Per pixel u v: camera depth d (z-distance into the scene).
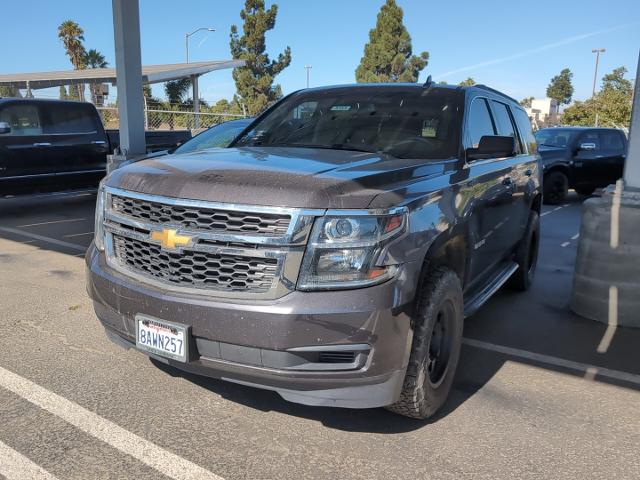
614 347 4.55
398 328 2.77
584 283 5.20
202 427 3.17
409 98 4.50
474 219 3.82
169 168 3.14
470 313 3.87
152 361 3.98
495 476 2.81
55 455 2.86
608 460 2.97
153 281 2.97
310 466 2.85
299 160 3.32
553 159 13.97
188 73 23.73
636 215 4.86
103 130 11.62
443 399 3.35
